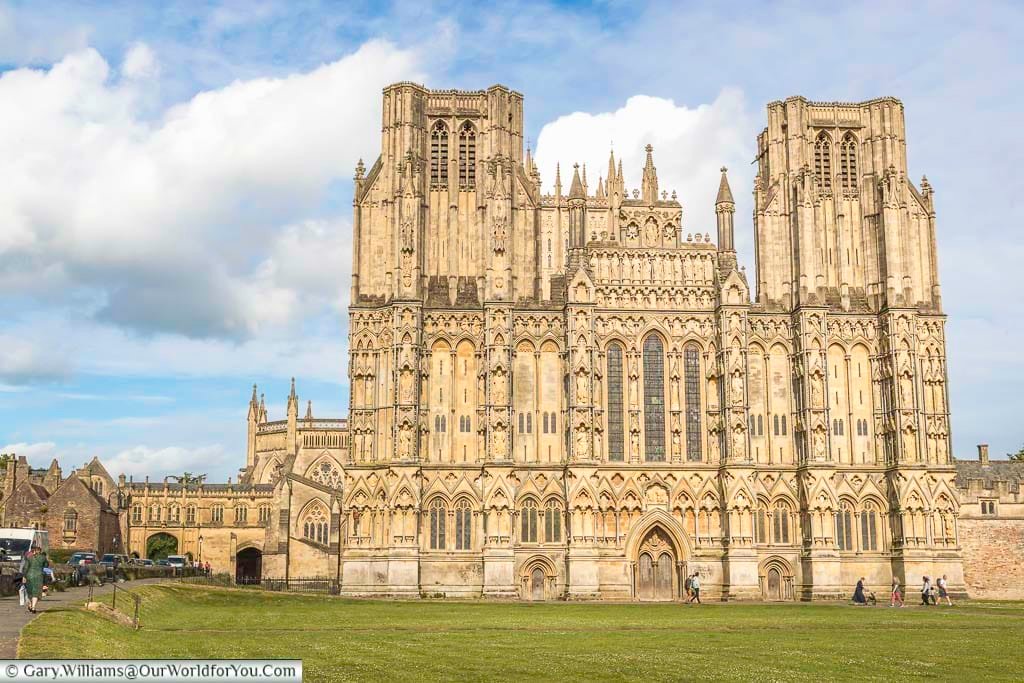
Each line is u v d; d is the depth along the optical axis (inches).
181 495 6968.5
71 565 3900.1
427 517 4498.0
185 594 3651.6
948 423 4640.8
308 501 5994.1
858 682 1587.1
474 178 4864.7
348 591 4389.8
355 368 4586.6
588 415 4537.4
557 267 7032.5
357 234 4724.4
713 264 4803.2
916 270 4795.8
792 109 4948.3
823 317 4699.8
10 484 6048.2
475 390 4628.4
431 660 1808.6
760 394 4719.5
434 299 4707.2
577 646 2094.0
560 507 4537.4
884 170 4906.5
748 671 1702.8
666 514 4542.3
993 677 1653.5
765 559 4564.5
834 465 4586.6
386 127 4822.8
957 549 4525.1
